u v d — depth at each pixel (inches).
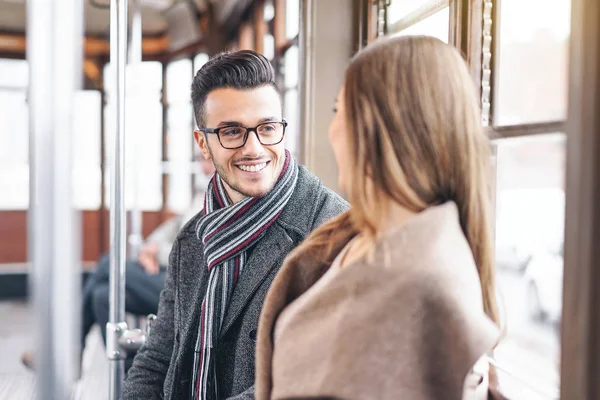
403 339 25.6
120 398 50.9
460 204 28.9
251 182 43.5
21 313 186.5
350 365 25.5
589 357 25.8
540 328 40.2
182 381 46.4
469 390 32.4
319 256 32.2
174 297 50.2
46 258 31.3
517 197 43.3
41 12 30.5
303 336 27.6
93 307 109.3
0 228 208.2
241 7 157.6
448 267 26.3
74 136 32.1
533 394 38.0
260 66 43.3
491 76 47.1
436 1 54.1
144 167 131.4
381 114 27.8
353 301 26.6
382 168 27.9
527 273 41.7
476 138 28.7
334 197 46.1
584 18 25.4
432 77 27.9
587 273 25.7
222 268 44.1
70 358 31.9
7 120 197.3
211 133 43.7
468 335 25.4
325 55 68.5
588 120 25.4
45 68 30.9
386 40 29.3
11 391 94.9
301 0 69.0
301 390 26.1
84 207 162.7
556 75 39.7
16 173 204.5
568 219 26.5
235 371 43.6
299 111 69.9
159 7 137.5
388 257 26.7
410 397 25.3
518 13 44.1
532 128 41.8
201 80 44.0
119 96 53.9
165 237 119.6
